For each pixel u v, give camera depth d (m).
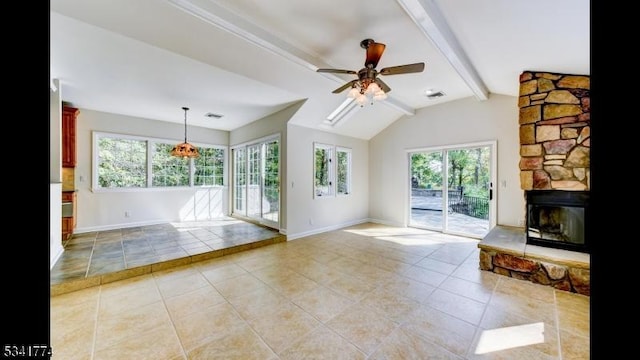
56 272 2.97
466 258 3.81
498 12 2.15
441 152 5.49
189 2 2.11
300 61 3.08
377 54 2.54
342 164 6.21
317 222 5.46
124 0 2.15
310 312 2.35
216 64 3.15
